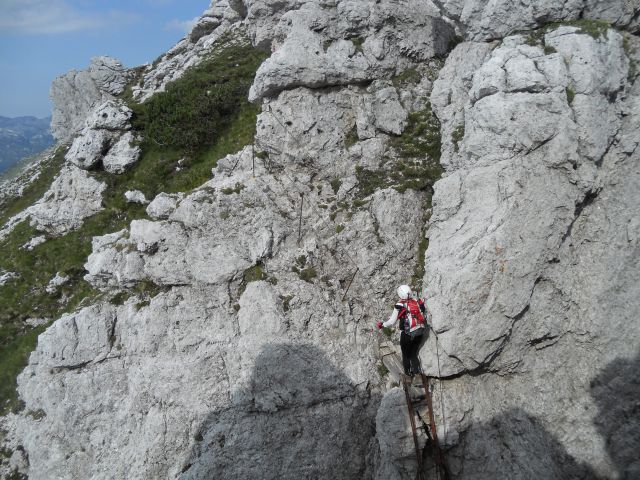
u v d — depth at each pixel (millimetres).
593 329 11945
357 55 16828
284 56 16203
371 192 15422
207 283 14508
